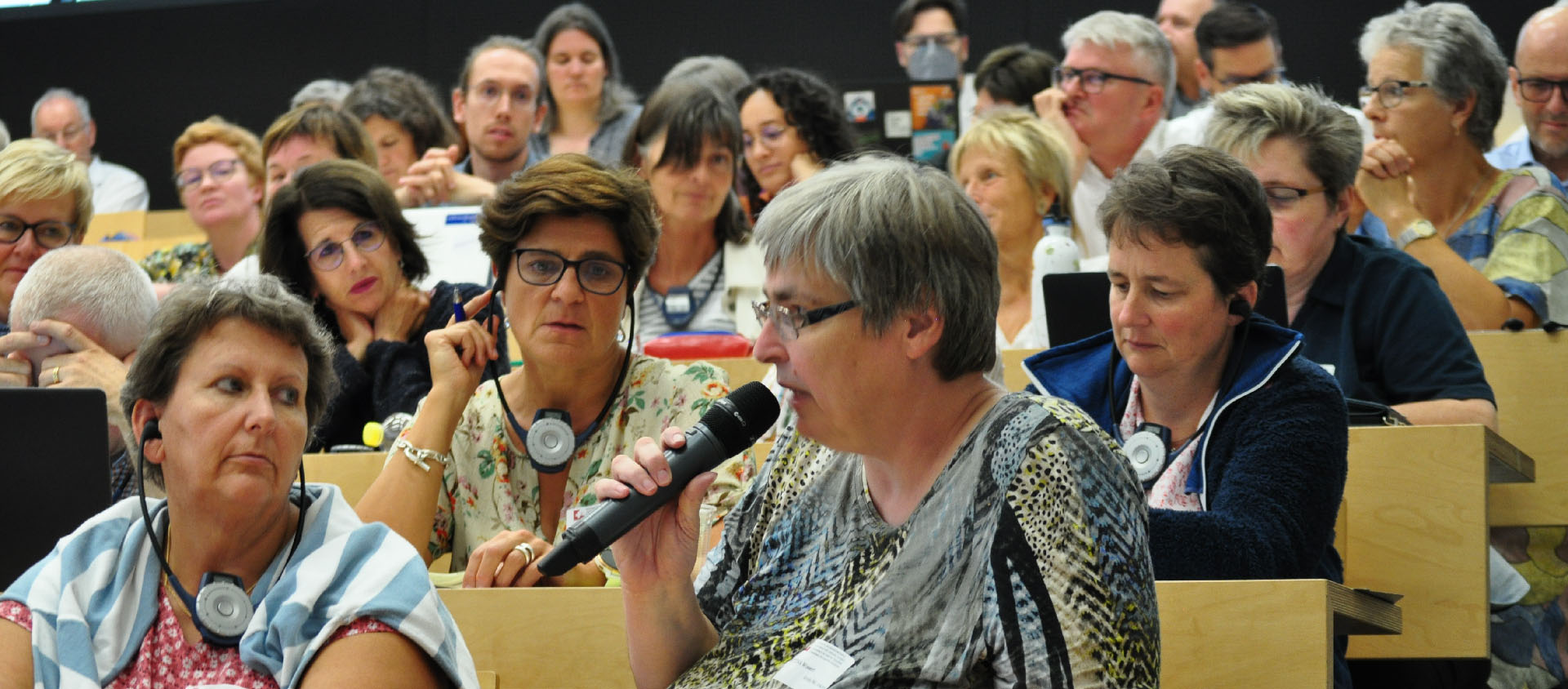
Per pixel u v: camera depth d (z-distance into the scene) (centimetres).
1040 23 668
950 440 156
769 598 166
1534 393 317
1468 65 398
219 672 174
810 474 170
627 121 603
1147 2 660
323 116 473
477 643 211
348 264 334
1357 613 210
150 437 182
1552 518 312
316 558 179
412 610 174
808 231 153
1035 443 146
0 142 597
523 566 226
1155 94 482
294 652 171
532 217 259
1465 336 304
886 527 158
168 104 764
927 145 538
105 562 180
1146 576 143
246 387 180
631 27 714
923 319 153
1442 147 402
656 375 267
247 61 758
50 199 396
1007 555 142
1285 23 623
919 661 146
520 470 263
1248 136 306
